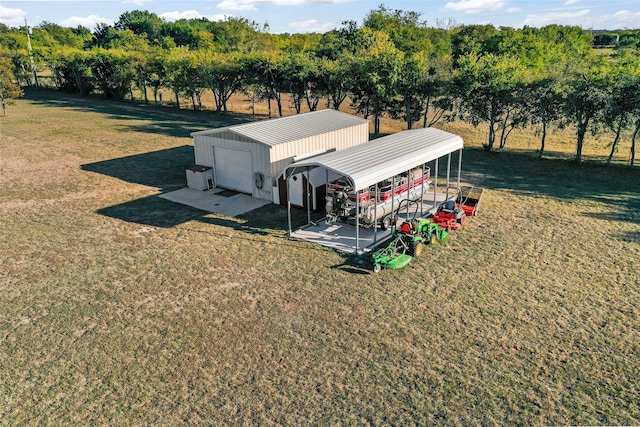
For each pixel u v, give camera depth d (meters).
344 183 16.84
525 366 9.45
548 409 8.36
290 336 10.50
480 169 25.55
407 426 7.99
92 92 65.81
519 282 12.78
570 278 12.97
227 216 18.25
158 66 52.72
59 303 11.93
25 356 9.90
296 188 18.80
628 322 10.87
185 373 9.35
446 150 18.45
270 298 12.09
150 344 10.27
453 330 10.65
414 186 18.52
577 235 15.99
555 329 10.65
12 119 42.28
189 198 20.52
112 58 57.09
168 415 8.28
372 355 9.82
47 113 46.69
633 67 24.97
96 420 8.19
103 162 27.11
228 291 12.47
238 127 20.86
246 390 8.87
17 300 12.06
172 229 16.89
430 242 15.20
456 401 8.55
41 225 17.27
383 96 33.53
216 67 44.78
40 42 108.62
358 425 8.02
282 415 8.26
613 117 24.70
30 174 24.41
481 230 16.53
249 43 75.62
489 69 28.17
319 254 14.69
